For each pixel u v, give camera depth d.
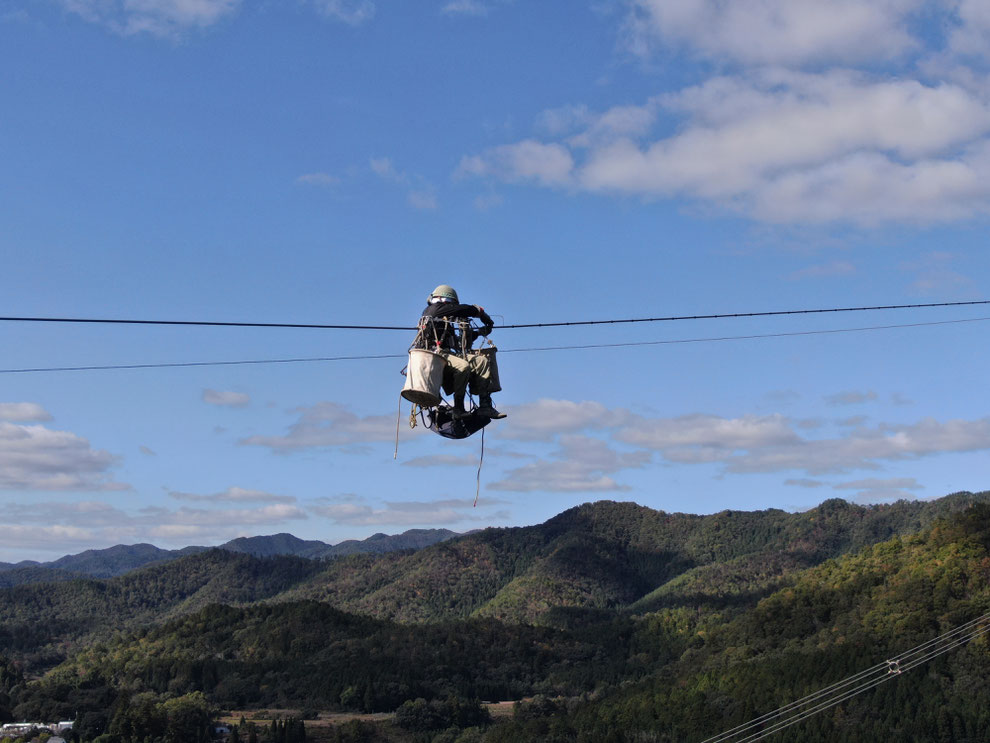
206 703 163.12
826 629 140.00
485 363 18.75
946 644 118.56
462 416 18.67
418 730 153.50
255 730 146.50
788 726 105.88
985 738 96.31
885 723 102.62
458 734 147.62
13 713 155.88
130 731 138.12
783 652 135.75
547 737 126.12
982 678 108.62
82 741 138.38
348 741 146.50
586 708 136.50
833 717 106.50
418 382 17.95
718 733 108.31
